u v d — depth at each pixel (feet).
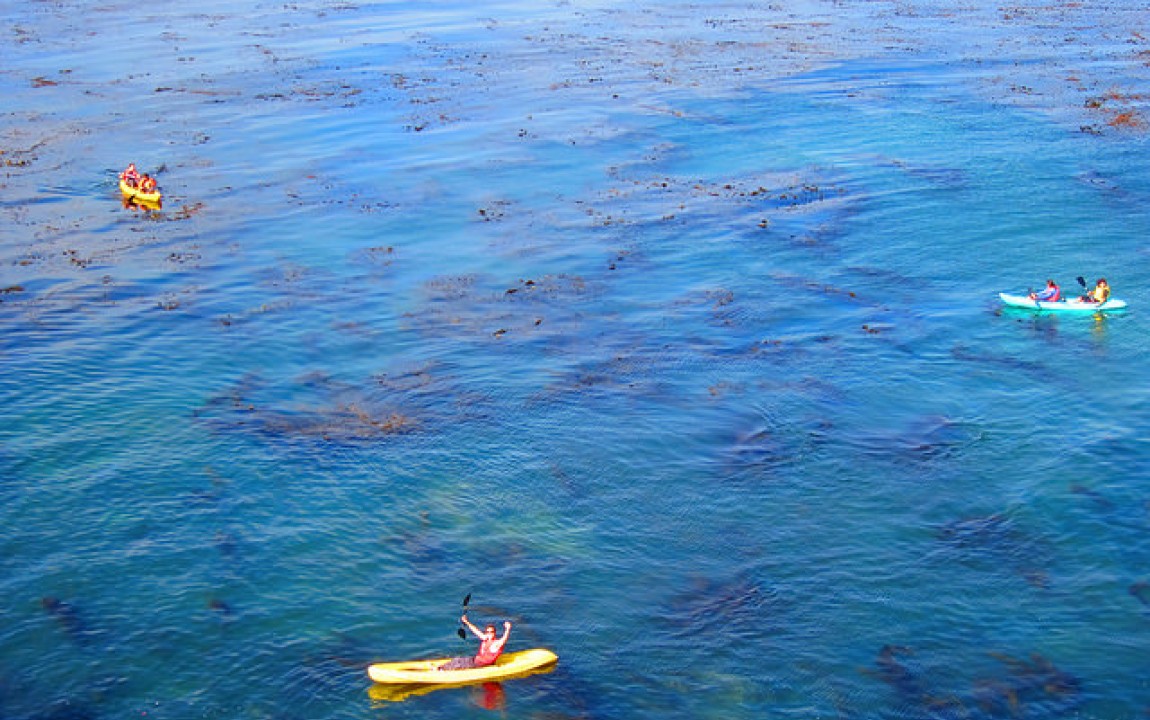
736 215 208.95
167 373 148.46
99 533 112.16
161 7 412.57
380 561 108.88
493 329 164.04
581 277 182.50
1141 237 193.36
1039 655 95.30
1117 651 95.76
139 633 98.02
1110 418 135.54
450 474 124.57
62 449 127.85
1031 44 341.41
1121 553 109.09
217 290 177.37
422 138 256.52
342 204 216.54
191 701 90.58
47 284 177.47
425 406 140.67
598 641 97.50
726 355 154.71
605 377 148.46
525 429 134.72
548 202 217.36
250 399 142.10
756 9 409.90
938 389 143.74
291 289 178.19
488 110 278.26
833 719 88.43
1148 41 342.03
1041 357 152.15
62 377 145.89
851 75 307.17
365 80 306.35
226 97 288.92
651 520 115.96
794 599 102.94
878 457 127.65
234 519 115.14
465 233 202.28
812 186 222.89
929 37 355.36
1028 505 117.50
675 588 104.83
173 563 107.65
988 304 169.68
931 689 91.45
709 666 94.43
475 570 107.65
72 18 388.37
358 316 168.55
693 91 293.64
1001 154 238.27
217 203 216.74
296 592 103.86
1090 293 166.61
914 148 244.01
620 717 88.84
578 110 277.23
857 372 148.66
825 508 117.70
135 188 215.72
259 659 95.25
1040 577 105.70
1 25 373.40
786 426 134.92
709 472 124.88
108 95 289.12
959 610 101.19
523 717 88.89
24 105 279.08
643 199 218.38
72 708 89.61
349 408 140.05
